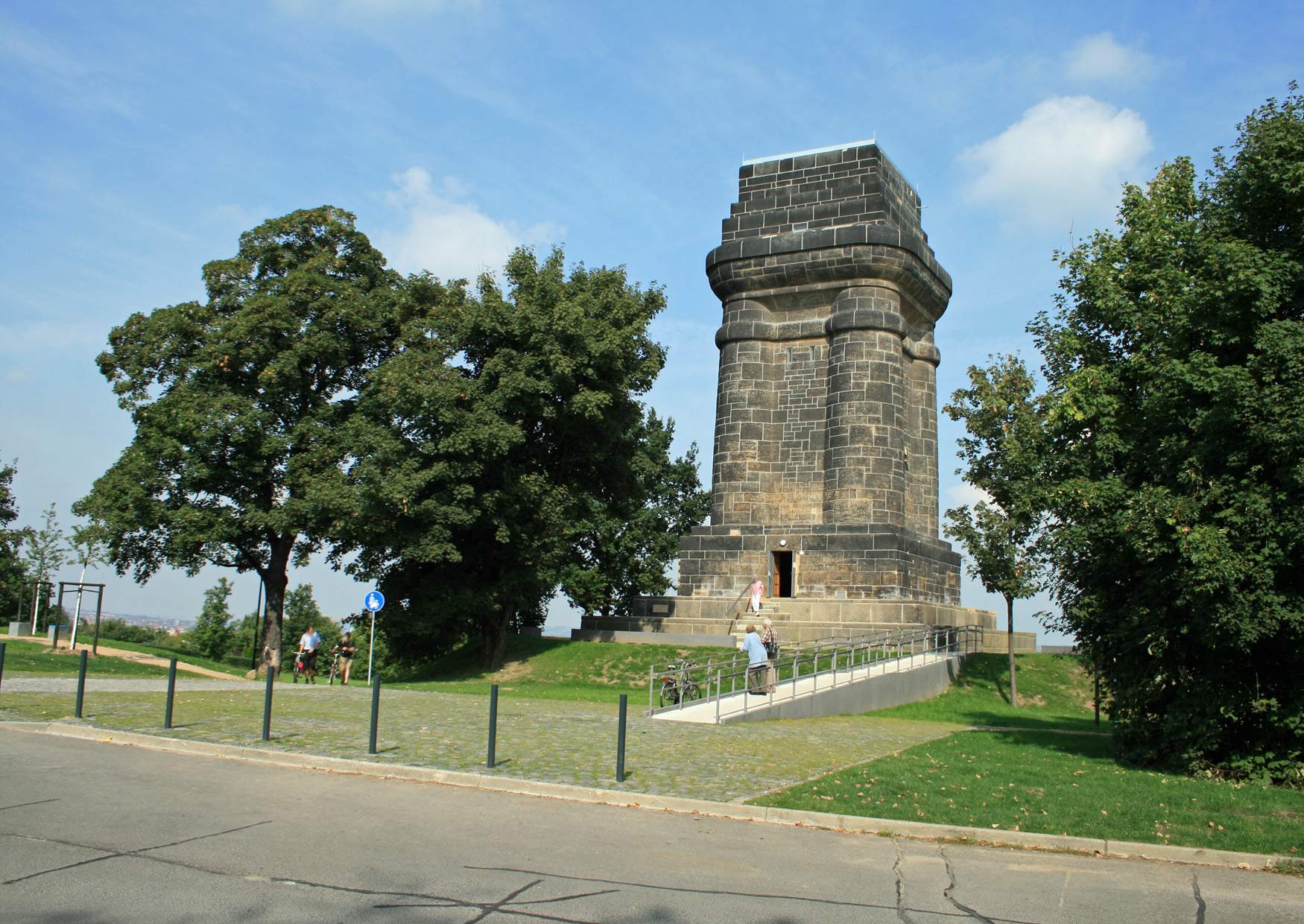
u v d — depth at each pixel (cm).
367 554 4153
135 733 1800
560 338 4047
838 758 1861
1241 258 1708
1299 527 1573
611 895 949
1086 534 1898
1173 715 1803
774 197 4803
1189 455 1766
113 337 4256
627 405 4406
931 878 1066
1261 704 1669
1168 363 1819
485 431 3825
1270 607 1598
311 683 3903
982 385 3453
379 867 1014
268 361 4119
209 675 4047
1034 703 3625
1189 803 1468
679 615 4569
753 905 940
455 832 1185
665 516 6588
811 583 4366
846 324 4484
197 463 3991
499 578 4359
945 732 2516
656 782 1518
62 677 3019
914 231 4962
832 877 1052
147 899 888
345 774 1544
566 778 1516
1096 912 962
